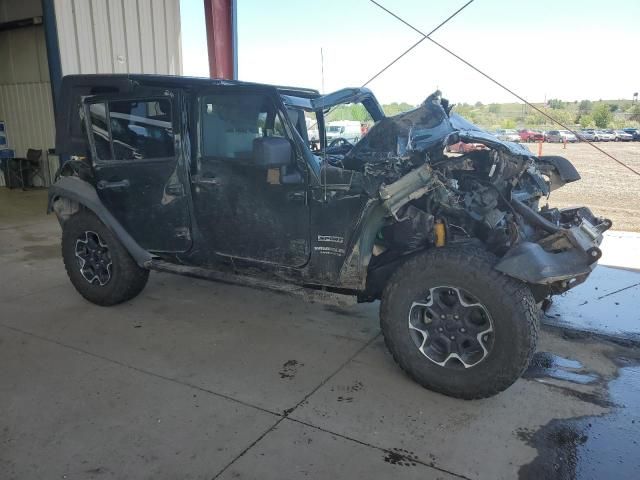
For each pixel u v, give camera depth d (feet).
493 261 9.01
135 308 14.19
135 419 8.87
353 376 10.46
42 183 40.19
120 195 12.92
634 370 10.85
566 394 9.84
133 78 12.17
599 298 14.87
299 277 11.10
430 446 8.20
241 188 11.25
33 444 8.16
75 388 9.89
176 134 11.81
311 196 10.48
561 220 11.92
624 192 38.06
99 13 26.55
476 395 9.24
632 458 7.95
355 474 7.54
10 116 41.65
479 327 9.22
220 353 11.48
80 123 13.24
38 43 38.19
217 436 8.41
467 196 9.93
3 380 10.18
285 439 8.34
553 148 76.02
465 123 12.00
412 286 9.50
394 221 10.12
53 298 14.96
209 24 30.40
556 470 7.66
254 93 10.80
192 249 12.41
